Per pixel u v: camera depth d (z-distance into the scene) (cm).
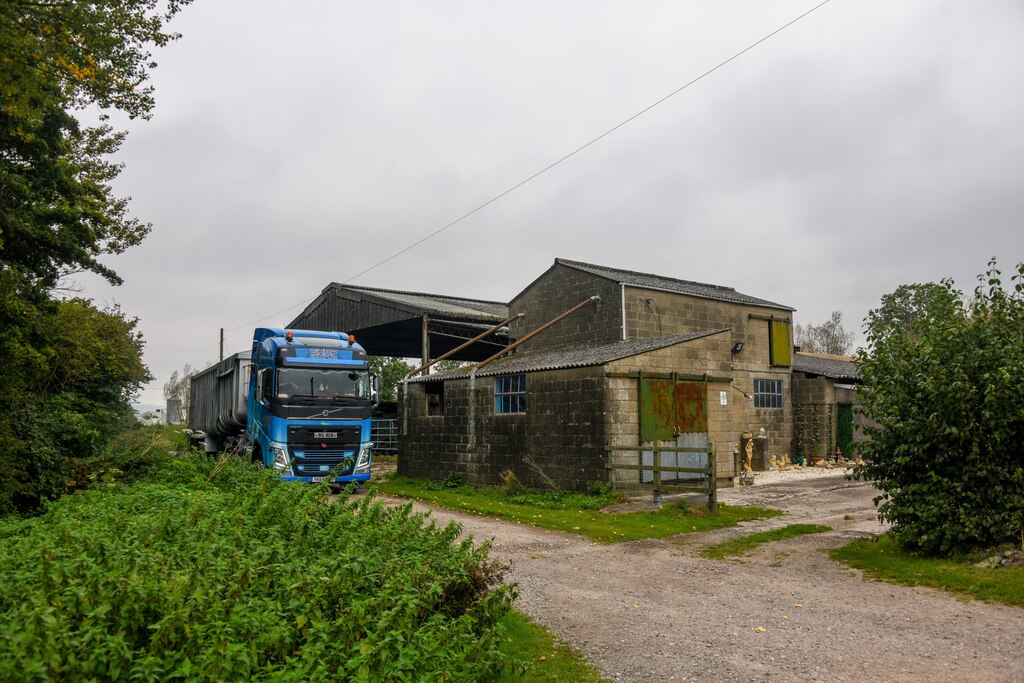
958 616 746
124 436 1741
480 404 2064
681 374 1838
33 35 993
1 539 683
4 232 1412
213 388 2561
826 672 591
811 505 1578
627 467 1614
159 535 618
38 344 1544
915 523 1009
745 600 832
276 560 547
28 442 1302
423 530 731
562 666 609
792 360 2727
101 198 1788
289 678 370
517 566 1025
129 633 409
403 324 3166
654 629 718
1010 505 931
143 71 1195
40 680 329
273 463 1747
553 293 2539
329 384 1845
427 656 456
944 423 977
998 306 1021
